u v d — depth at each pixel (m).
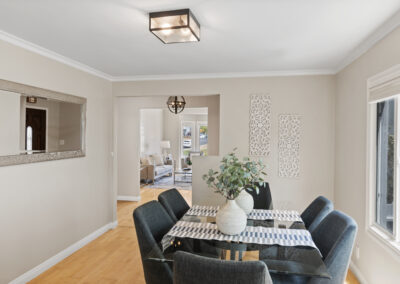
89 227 3.90
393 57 2.21
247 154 4.03
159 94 4.28
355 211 3.03
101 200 4.19
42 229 3.02
